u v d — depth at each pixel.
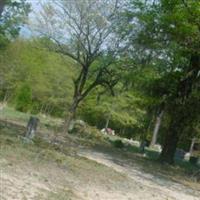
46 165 14.16
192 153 53.56
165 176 22.66
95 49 25.02
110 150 29.59
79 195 11.39
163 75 30.08
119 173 17.92
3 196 9.09
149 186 17.28
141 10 26.36
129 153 31.41
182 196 17.34
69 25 25.19
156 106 31.69
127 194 13.83
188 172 27.45
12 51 51.56
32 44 28.53
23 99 52.44
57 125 36.06
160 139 53.34
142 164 25.42
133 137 61.78
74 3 25.16
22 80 55.44
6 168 11.84
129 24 25.53
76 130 35.22
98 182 14.24
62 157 16.84
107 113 55.59
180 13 25.78
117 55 25.66
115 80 26.94
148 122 49.31
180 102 29.81
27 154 14.88
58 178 12.73
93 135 36.59
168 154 30.19
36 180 11.56
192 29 25.83
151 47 26.56
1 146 14.94
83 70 25.52
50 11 25.84
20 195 9.55
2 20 35.56
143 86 30.75
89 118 58.97
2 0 14.14
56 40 25.67
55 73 55.00
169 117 32.41
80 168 15.80
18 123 30.27
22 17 33.78
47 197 10.09
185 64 30.52
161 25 26.58
